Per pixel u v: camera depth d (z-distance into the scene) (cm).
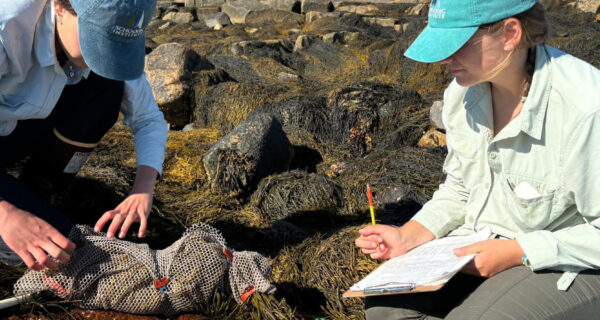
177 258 252
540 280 181
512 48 175
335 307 270
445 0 174
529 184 191
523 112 182
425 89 697
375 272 213
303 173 413
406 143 499
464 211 230
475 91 199
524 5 167
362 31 1036
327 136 529
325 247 309
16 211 220
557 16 850
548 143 183
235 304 261
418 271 194
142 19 207
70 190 361
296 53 920
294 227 347
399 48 796
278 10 1337
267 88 638
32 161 289
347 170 446
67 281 245
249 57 812
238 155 420
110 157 461
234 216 380
